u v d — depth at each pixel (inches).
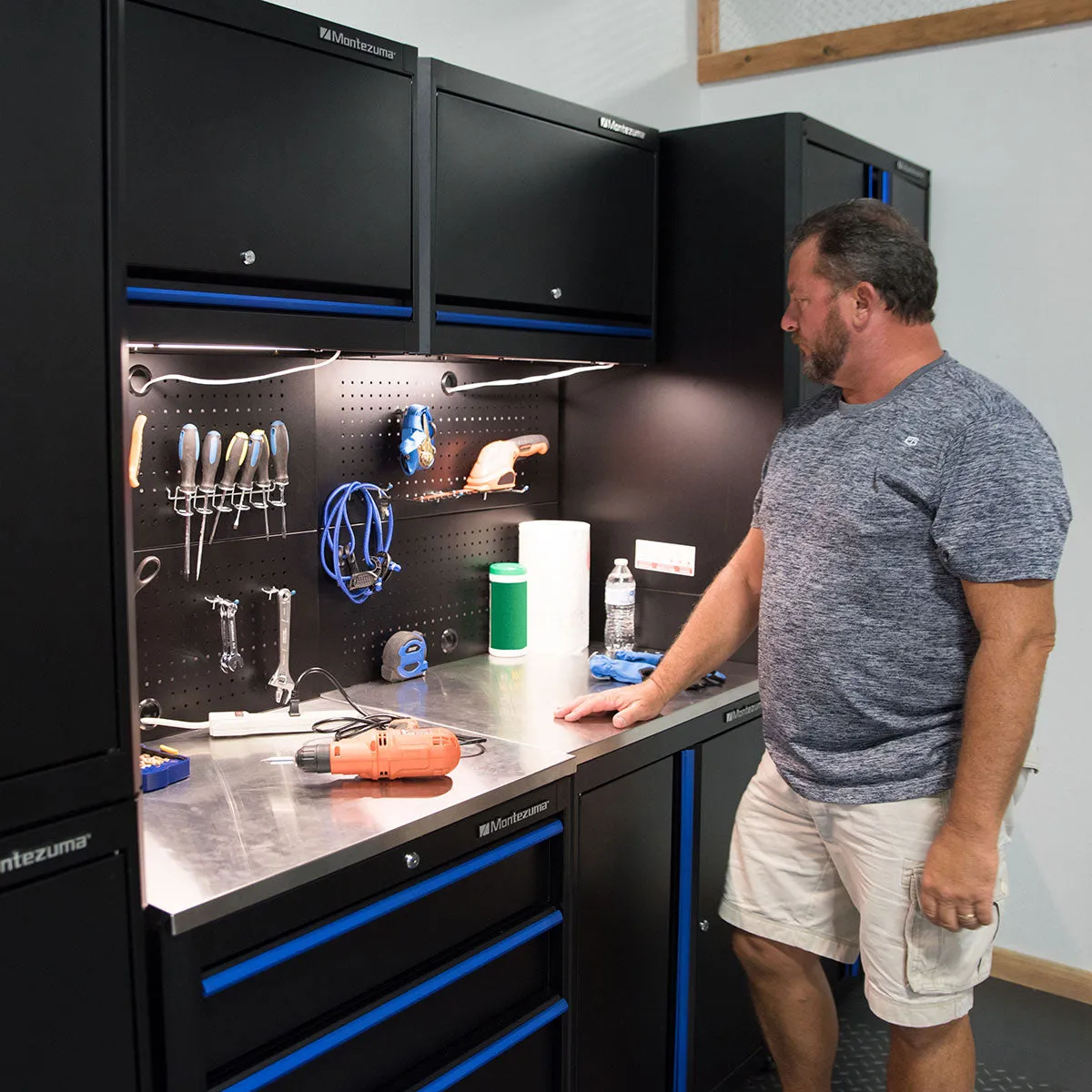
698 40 130.4
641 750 85.6
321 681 92.4
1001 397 69.4
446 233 81.7
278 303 71.4
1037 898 119.3
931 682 72.1
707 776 93.4
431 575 101.8
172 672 80.9
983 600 67.2
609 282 97.3
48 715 50.1
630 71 121.6
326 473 90.7
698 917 93.7
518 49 107.8
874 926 73.6
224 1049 58.4
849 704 74.0
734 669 102.0
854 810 73.8
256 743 80.0
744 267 98.5
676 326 103.3
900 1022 73.2
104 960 53.0
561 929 79.2
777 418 98.0
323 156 73.0
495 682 97.4
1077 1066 105.7
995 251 116.2
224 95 67.1
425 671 100.2
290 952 59.5
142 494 77.6
